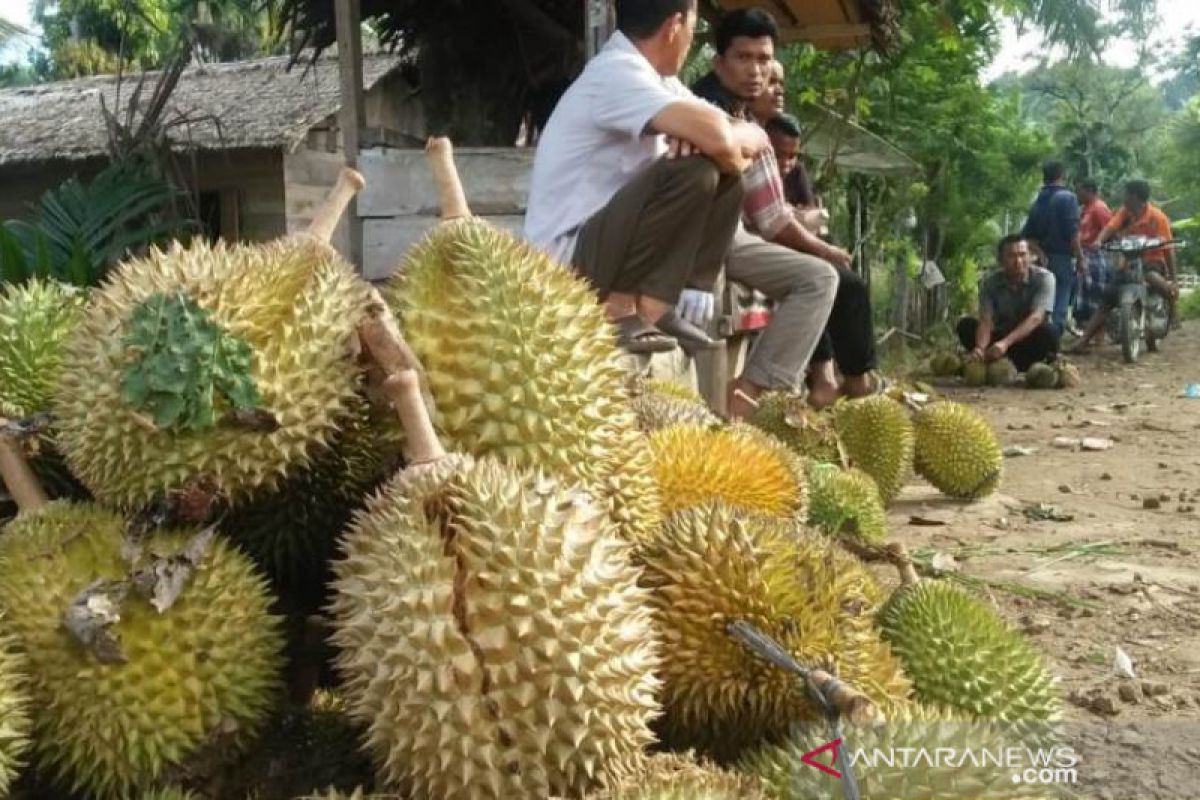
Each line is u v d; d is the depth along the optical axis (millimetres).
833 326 7277
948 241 21172
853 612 2158
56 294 2322
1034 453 8242
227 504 1896
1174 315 19234
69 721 1742
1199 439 8812
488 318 2027
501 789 1615
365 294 2000
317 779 1838
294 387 1872
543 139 4867
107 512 1911
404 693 1617
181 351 1795
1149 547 5344
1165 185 40375
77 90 13820
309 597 2109
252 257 1986
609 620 1690
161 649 1751
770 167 6191
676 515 2217
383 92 10859
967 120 18547
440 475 1776
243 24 15812
